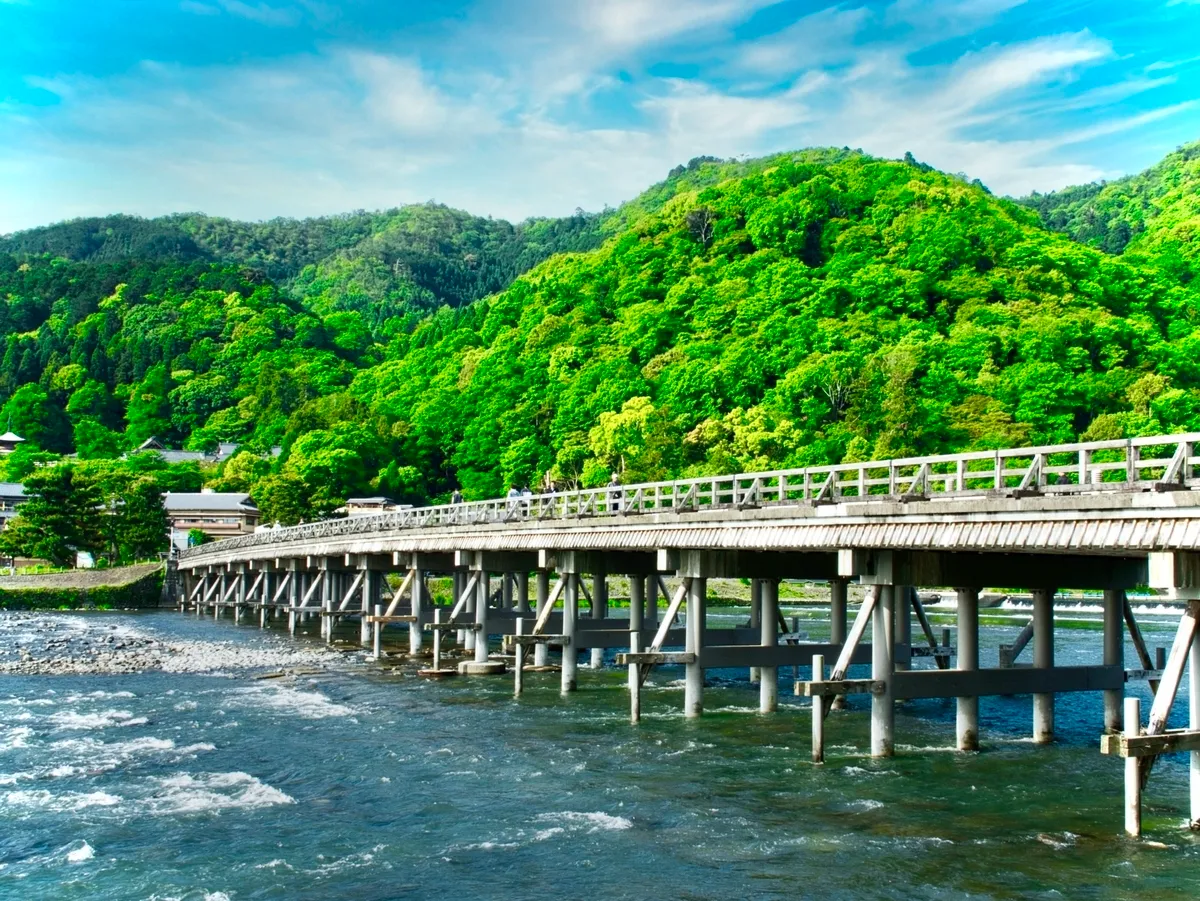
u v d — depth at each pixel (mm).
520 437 175750
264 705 46781
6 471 197250
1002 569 34031
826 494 32875
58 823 28781
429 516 62125
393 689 51438
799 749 36719
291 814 29484
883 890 23188
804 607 118250
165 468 194375
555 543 46969
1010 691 34781
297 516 161000
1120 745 23984
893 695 33594
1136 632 37469
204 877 24672
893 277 179750
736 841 26578
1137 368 152500
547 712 44562
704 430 139250
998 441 127750
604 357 181125
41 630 83750
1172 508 22625
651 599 61594
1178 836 26219
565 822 28391
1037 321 157125
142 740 39188
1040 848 25609
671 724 41594
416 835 27547
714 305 190000
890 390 134250
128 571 119062
